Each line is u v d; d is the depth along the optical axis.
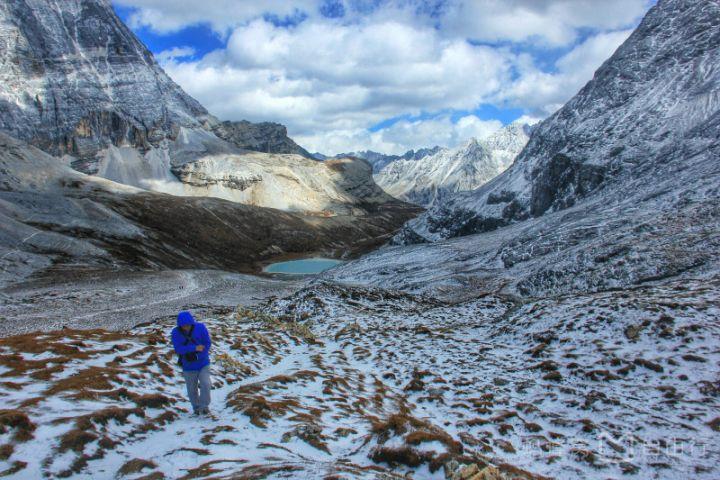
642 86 107.62
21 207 100.69
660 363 14.69
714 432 10.44
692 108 91.00
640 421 11.19
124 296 66.25
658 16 120.94
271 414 10.00
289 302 38.44
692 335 16.09
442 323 29.23
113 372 10.80
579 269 42.75
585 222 60.56
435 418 11.98
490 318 29.88
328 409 11.46
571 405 12.73
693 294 21.27
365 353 20.23
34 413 7.82
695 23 110.56
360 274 81.38
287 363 17.48
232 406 10.46
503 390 14.55
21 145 142.62
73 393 9.06
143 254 98.31
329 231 181.25
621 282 36.56
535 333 20.38
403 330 25.59
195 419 9.62
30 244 82.62
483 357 18.59
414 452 7.91
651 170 75.81
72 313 55.50
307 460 7.75
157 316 53.88
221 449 7.90
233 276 88.94
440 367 17.17
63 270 76.94
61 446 6.90
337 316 32.53
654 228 44.12
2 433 6.85
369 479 6.52
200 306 59.06
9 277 69.06
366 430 10.27
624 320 18.41
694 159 65.12
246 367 14.84
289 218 175.88
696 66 100.88
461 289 55.44
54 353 11.78
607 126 101.44
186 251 114.38
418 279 65.81
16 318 52.06
